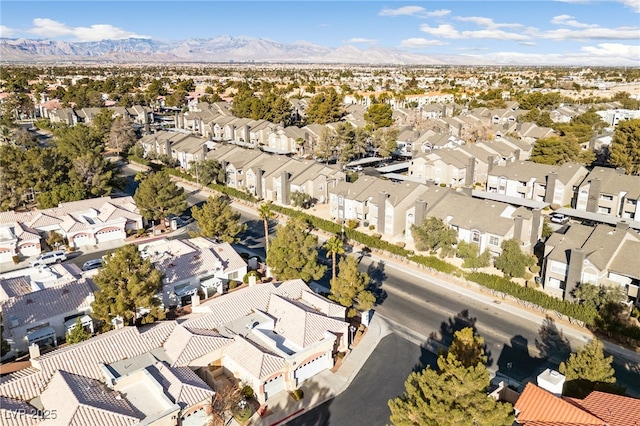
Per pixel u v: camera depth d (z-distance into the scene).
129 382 35.97
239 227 66.38
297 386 40.50
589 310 48.12
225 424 36.09
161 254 59.06
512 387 38.38
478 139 126.38
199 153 108.88
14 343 44.53
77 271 54.72
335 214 83.19
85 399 32.66
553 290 56.06
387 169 106.94
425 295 56.06
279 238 53.78
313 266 53.47
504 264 58.84
